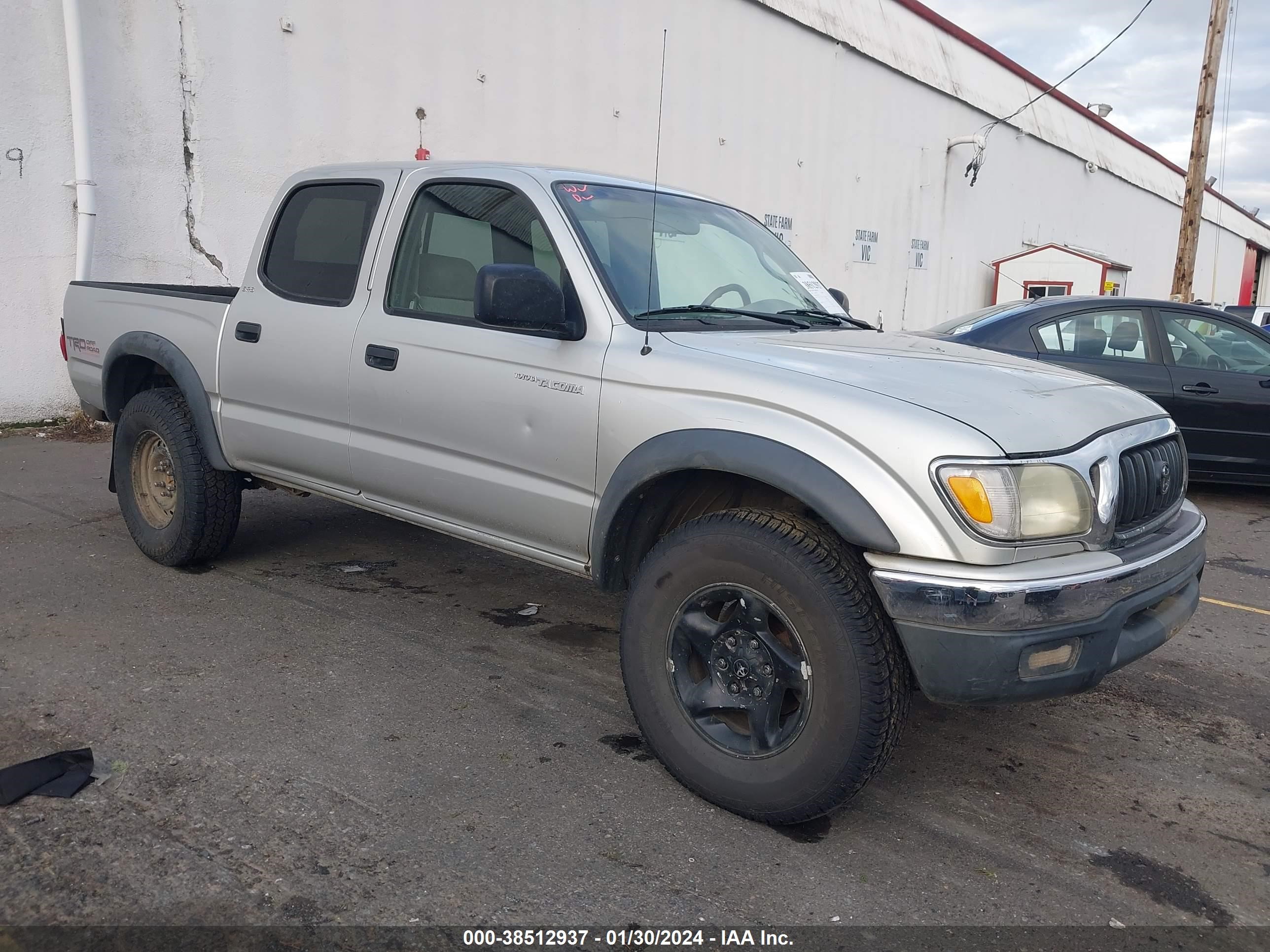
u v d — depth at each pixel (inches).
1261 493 327.3
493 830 109.9
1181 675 169.5
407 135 421.4
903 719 106.1
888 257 748.6
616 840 109.4
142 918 92.3
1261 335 302.2
